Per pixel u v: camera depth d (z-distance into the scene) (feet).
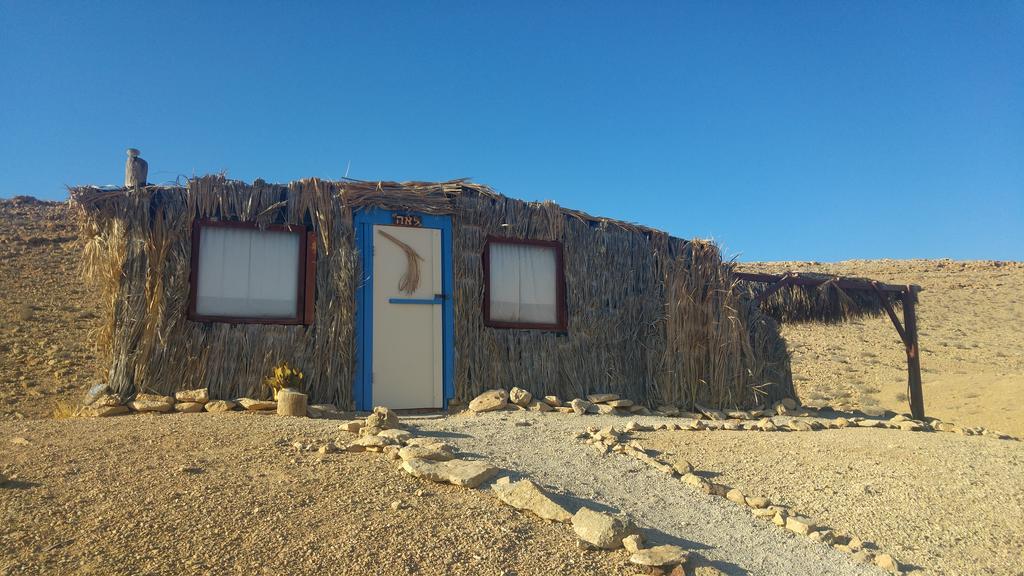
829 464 27.32
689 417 37.55
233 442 21.81
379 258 33.71
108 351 29.73
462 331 34.40
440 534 15.48
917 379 48.26
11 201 126.52
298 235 32.63
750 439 30.81
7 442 20.90
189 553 13.53
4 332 65.57
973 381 72.95
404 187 34.81
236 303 31.19
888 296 49.98
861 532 20.84
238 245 31.68
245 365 30.60
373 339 32.89
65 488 16.55
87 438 21.67
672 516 19.99
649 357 38.50
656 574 14.80
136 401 28.30
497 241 36.11
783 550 18.58
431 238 34.81
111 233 30.19
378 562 13.89
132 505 15.69
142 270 29.94
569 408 33.96
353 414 30.63
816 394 72.49
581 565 14.90
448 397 33.78
